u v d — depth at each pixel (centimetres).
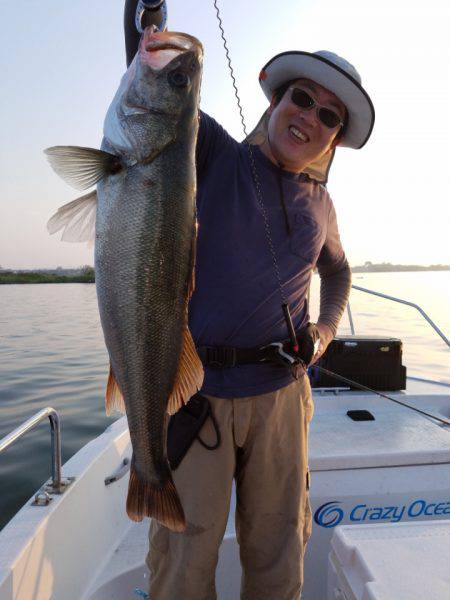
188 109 163
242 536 194
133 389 157
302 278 205
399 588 145
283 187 199
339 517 263
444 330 1386
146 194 156
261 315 187
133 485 162
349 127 221
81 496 238
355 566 163
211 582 179
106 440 291
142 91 160
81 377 881
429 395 383
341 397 368
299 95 198
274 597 185
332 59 209
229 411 180
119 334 155
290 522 189
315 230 206
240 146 201
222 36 191
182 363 165
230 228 186
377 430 313
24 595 182
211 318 183
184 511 175
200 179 195
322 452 272
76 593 220
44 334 1424
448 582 148
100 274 155
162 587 179
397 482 266
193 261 166
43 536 199
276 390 186
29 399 747
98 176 154
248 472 188
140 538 273
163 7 177
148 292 156
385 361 392
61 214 162
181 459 177
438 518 271
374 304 2095
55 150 153
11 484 467
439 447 281
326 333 238
